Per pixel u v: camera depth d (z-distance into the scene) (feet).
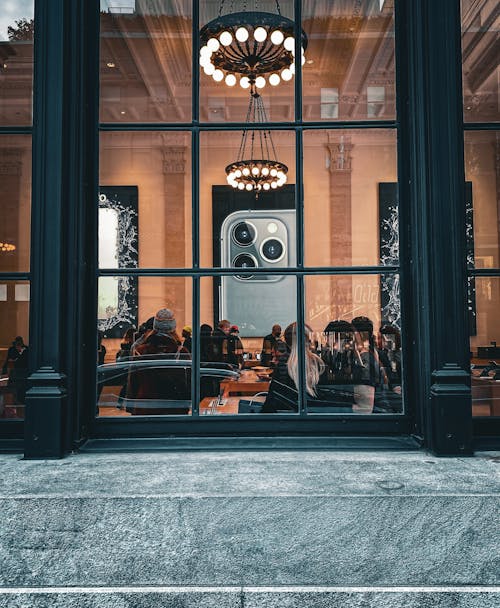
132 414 11.18
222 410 11.35
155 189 12.35
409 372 11.19
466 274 11.05
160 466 9.39
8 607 7.57
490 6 11.65
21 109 11.48
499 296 11.24
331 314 11.85
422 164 10.80
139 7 12.90
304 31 13.34
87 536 7.82
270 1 13.34
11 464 9.57
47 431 10.00
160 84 12.75
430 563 7.77
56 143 10.61
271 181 12.67
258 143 12.78
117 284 11.76
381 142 12.29
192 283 12.14
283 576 7.77
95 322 11.26
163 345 11.56
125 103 12.55
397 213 11.81
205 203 12.55
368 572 7.75
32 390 10.08
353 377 11.39
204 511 7.84
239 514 7.85
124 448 10.54
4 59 11.57
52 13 10.86
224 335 11.78
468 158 11.48
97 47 11.83
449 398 10.09
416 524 7.82
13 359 11.03
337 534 7.81
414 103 11.25
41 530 7.82
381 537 7.81
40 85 10.73
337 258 12.26
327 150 12.62
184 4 13.24
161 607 7.57
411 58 11.36
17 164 11.44
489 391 11.02
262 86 13.15
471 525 7.80
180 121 12.78
